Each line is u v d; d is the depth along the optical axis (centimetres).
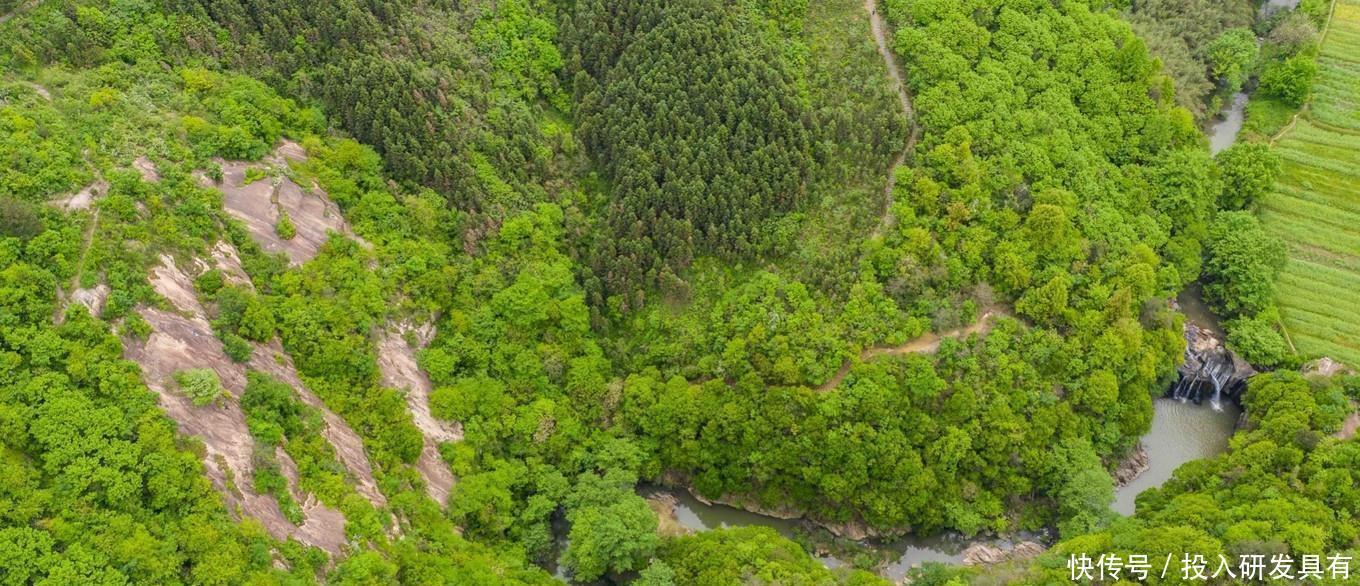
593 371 9856
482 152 10356
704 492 9850
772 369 9656
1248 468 9169
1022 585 8300
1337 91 13300
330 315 8669
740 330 9906
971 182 10162
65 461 6569
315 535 7512
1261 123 13162
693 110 10569
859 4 11556
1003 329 9881
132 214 7762
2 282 6900
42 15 8950
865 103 10844
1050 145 10788
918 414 9469
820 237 10344
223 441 7381
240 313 8138
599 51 11275
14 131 7731
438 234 9919
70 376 6875
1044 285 10031
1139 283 10256
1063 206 10350
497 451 9375
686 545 8925
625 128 10631
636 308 10312
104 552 6341
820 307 9950
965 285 10031
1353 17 14250
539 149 10688
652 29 11075
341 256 9144
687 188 10112
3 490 6262
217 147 8794
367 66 9994
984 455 9519
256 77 9756
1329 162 12519
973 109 10644
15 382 6712
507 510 9025
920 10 11169
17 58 8606
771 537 8994
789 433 9531
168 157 8419
